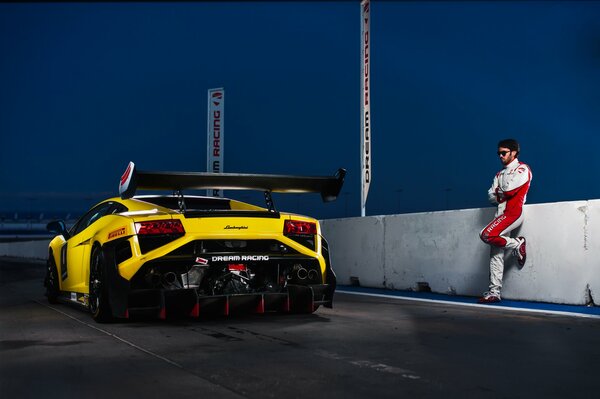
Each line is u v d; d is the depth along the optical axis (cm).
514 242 640
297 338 419
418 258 802
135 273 463
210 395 272
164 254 466
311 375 309
